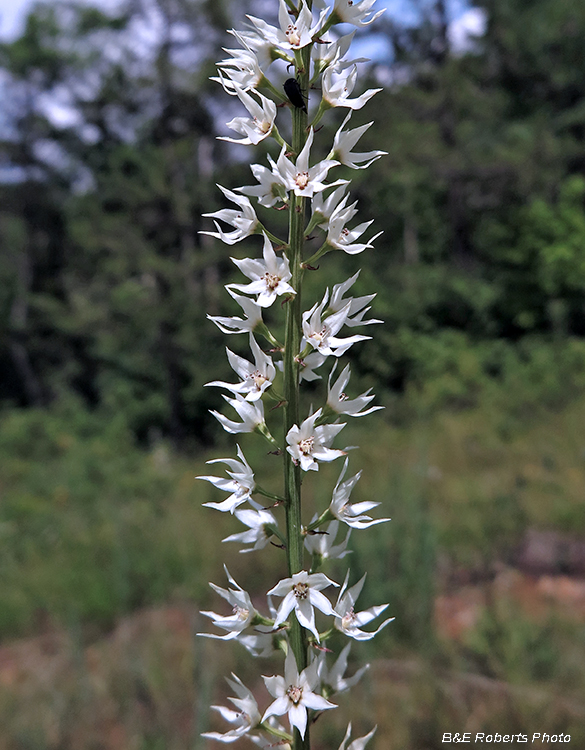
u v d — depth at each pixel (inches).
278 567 299.3
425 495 335.6
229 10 850.1
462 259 884.6
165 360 882.1
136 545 346.9
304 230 78.6
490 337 796.6
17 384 1212.5
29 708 220.7
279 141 78.0
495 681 197.2
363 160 79.1
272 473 477.4
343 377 77.2
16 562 373.7
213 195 895.7
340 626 76.9
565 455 409.7
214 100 943.7
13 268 1191.6
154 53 933.8
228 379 855.7
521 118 996.6
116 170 928.3
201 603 286.2
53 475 586.9
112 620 282.4
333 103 78.5
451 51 962.7
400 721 188.2
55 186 1264.8
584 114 936.9
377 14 79.6
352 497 335.0
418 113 896.9
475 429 498.9
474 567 274.7
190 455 729.0
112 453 711.1
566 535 294.4
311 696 73.0
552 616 227.0
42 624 299.4
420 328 749.9
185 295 870.4
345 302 77.1
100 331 991.6
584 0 972.6
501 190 876.0
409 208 837.2
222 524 378.3
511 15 992.2
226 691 210.8
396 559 243.6
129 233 876.0
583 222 776.9
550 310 759.7
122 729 203.5
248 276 77.8
